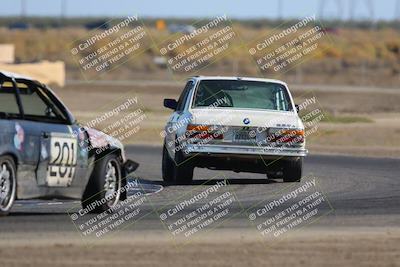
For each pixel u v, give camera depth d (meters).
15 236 41.81
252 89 69.94
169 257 37.94
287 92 70.44
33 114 47.06
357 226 48.62
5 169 43.84
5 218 46.97
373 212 54.41
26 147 44.84
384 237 44.78
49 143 46.38
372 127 140.00
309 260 38.00
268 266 36.50
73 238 42.34
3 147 43.31
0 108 46.06
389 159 97.88
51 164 46.62
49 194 46.94
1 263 35.28
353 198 61.22
